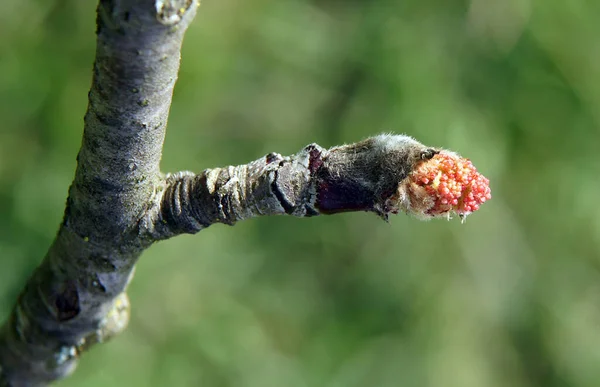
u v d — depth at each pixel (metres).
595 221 0.57
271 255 0.55
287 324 0.55
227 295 0.53
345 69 0.56
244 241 0.54
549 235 0.58
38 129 0.48
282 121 0.56
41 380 0.26
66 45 0.48
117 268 0.24
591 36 0.56
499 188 0.56
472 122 0.54
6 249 0.47
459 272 0.55
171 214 0.24
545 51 0.56
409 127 0.53
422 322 0.54
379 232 0.56
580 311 0.58
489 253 0.56
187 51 0.50
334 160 0.23
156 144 0.23
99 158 0.23
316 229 0.56
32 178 0.48
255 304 0.54
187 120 0.52
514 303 0.56
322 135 0.56
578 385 0.57
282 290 0.55
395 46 0.54
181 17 0.22
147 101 0.22
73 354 0.26
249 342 0.53
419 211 0.23
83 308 0.25
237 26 0.54
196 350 0.51
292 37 0.55
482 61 0.55
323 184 0.23
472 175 0.23
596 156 0.57
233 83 0.54
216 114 0.54
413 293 0.55
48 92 0.48
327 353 0.55
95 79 0.22
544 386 0.57
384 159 0.23
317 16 0.57
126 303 0.26
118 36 0.22
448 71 0.54
